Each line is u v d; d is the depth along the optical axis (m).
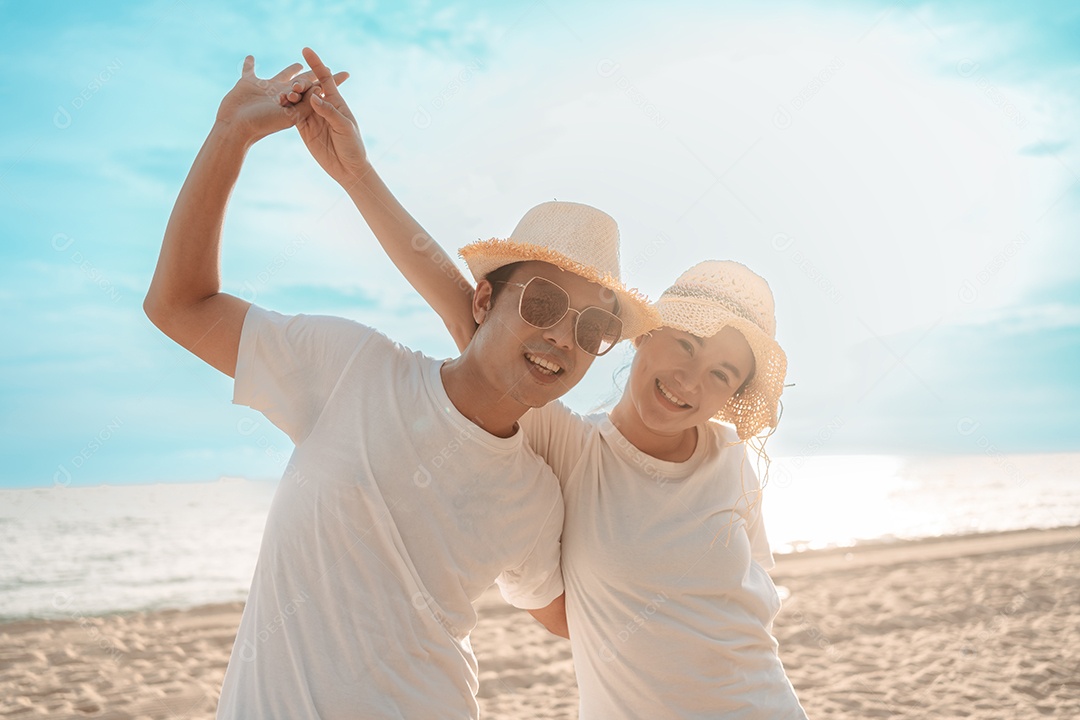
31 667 7.61
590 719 2.69
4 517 20.16
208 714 6.35
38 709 6.38
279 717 2.04
